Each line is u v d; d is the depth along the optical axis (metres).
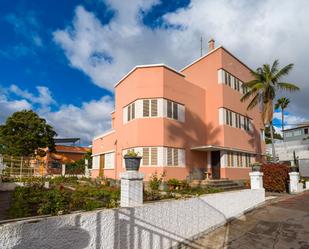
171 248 6.21
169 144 17.94
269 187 18.20
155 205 5.84
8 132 31.33
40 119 33.31
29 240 3.49
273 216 10.26
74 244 4.05
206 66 23.17
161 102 18.05
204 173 20.56
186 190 13.87
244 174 22.98
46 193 10.99
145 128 17.97
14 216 6.85
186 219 6.89
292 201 13.88
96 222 4.45
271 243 7.14
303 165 34.69
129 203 5.58
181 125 19.27
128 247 5.02
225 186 18.55
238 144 22.84
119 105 21.59
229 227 8.63
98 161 26.31
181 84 19.97
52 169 35.19
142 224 5.41
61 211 6.64
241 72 25.27
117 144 21.31
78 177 28.05
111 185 17.61
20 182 16.16
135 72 19.09
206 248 6.62
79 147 46.12
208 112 22.28
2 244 3.21
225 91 22.02
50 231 3.75
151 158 17.52
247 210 10.99
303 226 8.81
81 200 8.82
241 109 24.25
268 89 23.03
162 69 18.45
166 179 17.03
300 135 48.09
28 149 31.52
